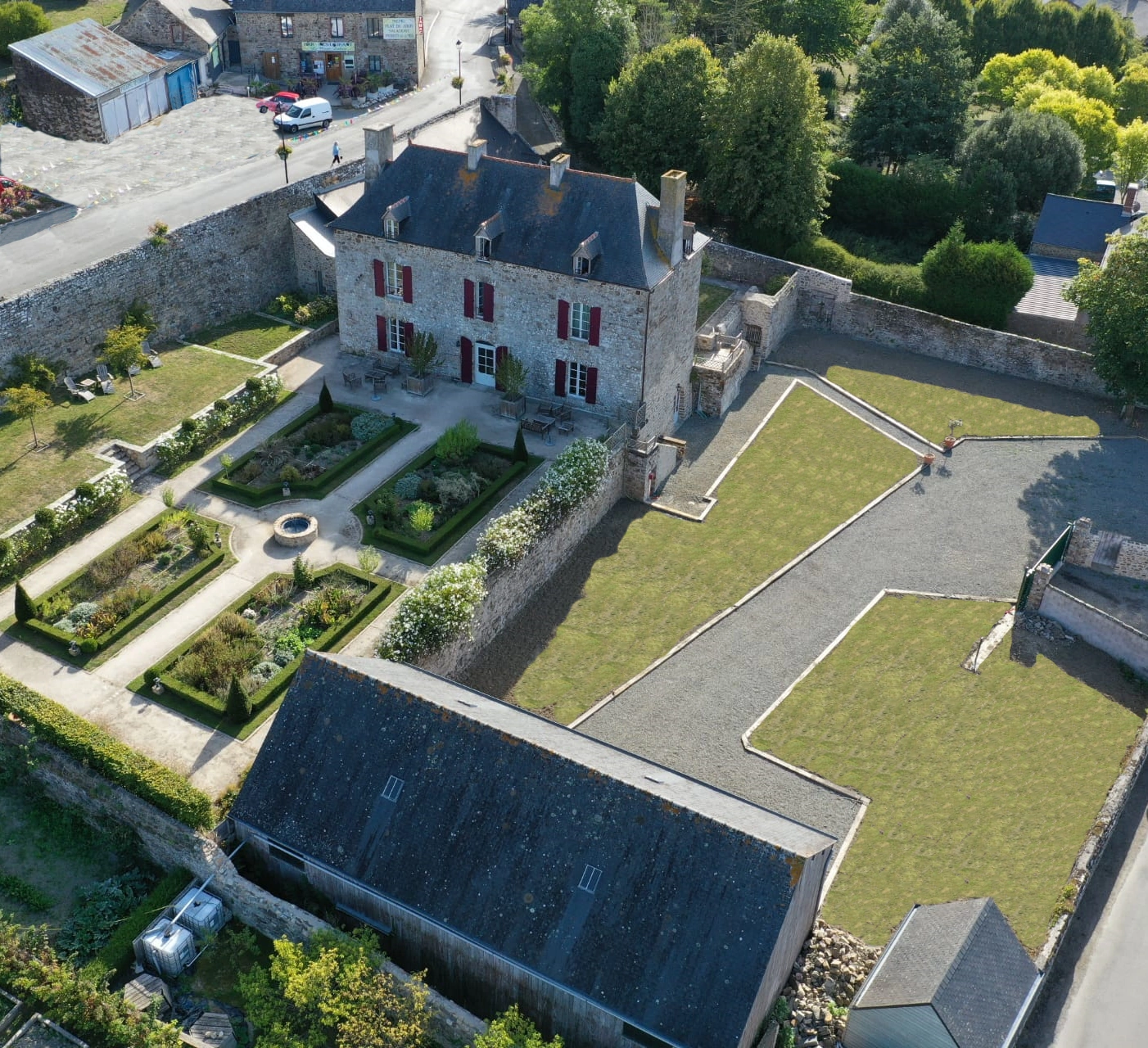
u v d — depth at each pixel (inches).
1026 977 1222.3
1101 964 1362.0
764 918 1111.6
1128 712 1718.8
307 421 2135.8
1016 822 1524.4
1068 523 2140.7
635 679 1740.9
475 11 4387.3
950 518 2150.6
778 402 2511.1
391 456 2057.1
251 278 2500.0
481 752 1251.8
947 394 2568.9
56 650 1620.3
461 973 1248.2
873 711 1702.8
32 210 2476.6
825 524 2121.1
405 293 2233.0
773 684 1745.8
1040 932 1365.7
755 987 1095.6
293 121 3090.6
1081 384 2576.3
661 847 1163.3
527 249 2097.7
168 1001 1250.0
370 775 1286.9
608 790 1196.5
